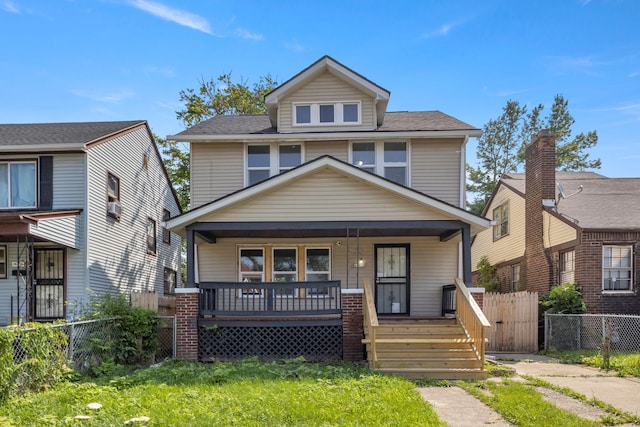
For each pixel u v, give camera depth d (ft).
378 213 36.52
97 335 30.76
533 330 44.93
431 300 43.24
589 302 45.55
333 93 45.60
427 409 20.06
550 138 54.34
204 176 44.88
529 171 57.62
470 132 43.09
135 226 57.26
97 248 46.47
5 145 43.06
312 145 45.16
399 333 34.35
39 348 23.72
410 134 43.39
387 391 22.82
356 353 34.96
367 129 44.88
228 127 47.47
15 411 19.11
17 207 44.21
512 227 63.57
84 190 44.29
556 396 24.18
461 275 43.27
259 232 41.24
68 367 26.40
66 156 44.60
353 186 36.73
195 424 17.42
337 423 17.83
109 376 28.30
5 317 44.09
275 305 36.06
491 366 30.86
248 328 35.99
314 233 41.86
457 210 35.91
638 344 43.29
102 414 18.58
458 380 28.25
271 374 27.76
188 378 26.76
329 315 36.86
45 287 44.60
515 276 63.05
